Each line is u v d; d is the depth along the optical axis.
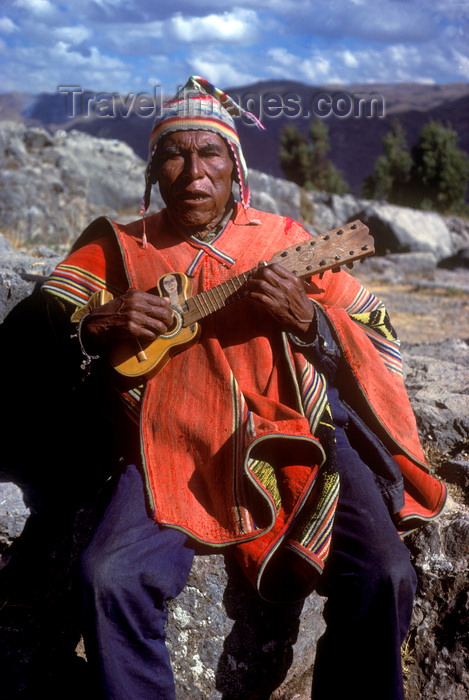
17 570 2.86
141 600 2.12
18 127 15.17
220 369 2.40
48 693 2.60
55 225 13.91
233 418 2.34
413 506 2.58
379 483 2.54
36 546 2.87
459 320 11.16
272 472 2.33
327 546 2.21
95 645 2.10
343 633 2.23
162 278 2.52
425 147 32.53
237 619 2.48
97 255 2.71
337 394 2.54
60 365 3.01
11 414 3.09
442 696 2.62
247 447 2.22
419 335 9.89
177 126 2.54
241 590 2.47
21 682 2.62
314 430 2.34
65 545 2.88
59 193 14.46
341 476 2.35
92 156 15.45
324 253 2.43
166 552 2.22
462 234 21.25
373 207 18.97
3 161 14.62
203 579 2.44
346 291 2.68
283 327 2.40
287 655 2.58
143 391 2.46
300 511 2.31
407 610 2.21
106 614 2.10
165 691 2.15
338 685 2.23
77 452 3.00
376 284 15.44
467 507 2.94
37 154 15.09
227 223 2.66
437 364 4.06
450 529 2.76
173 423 2.39
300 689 2.68
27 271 3.41
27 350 3.09
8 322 3.10
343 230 2.45
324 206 19.27
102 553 2.14
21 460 3.07
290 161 42.53
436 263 18.34
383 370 2.60
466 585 2.68
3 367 3.10
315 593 2.63
